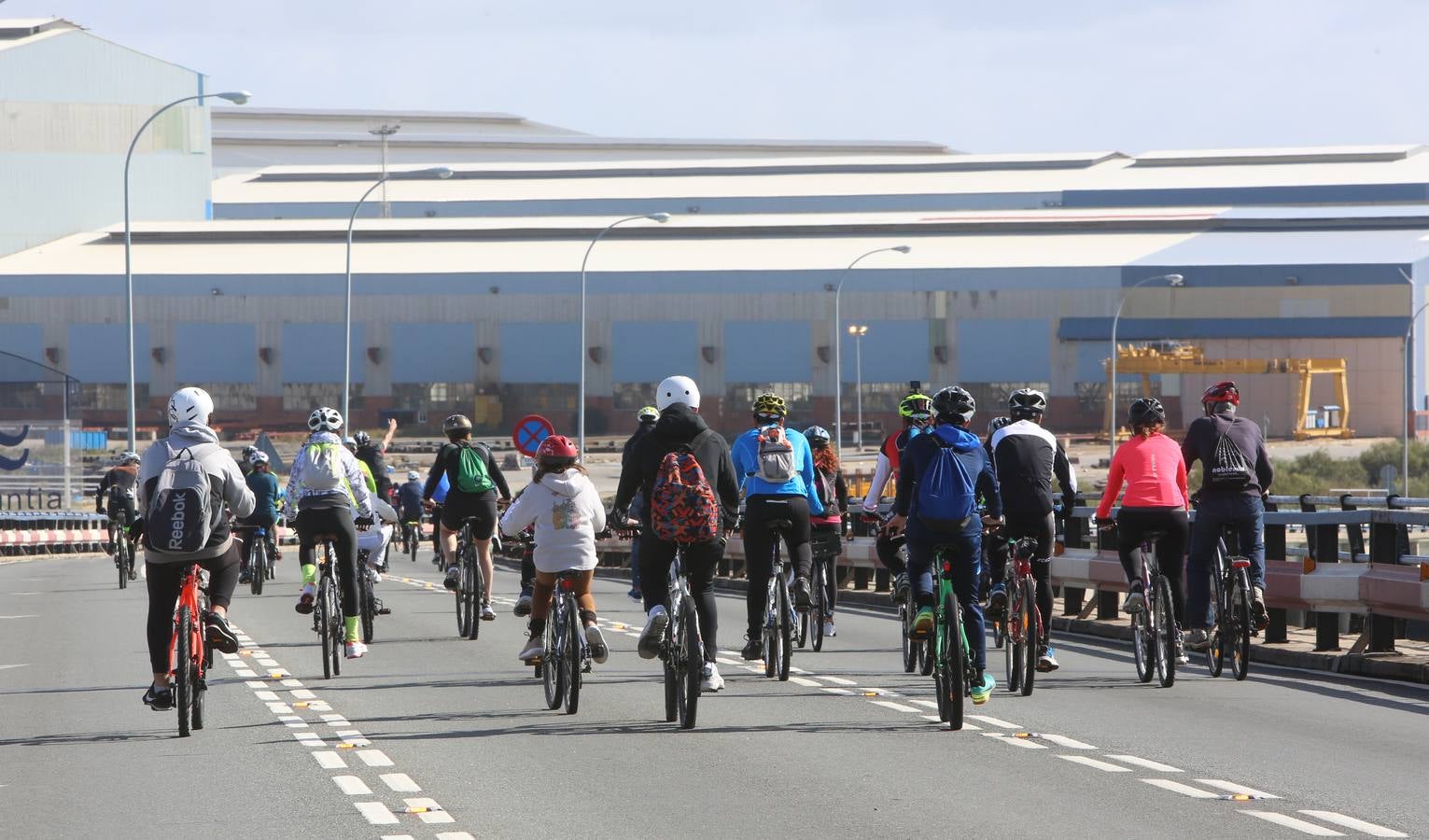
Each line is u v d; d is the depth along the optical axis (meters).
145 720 41.88
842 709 42.53
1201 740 37.09
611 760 34.72
